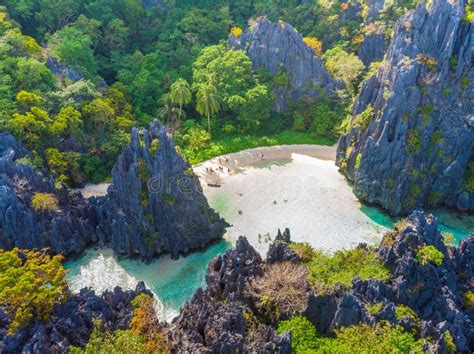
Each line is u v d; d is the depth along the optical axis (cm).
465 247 5078
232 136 9788
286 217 7094
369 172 7406
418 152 7162
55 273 4325
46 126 7288
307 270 4753
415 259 4591
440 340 3875
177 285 5703
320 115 9975
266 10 12588
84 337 4031
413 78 7019
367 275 4631
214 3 12750
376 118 7456
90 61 9725
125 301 4656
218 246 6450
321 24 11900
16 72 7831
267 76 10331
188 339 3966
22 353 3622
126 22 11512
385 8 11188
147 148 6134
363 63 11294
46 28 10512
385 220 7094
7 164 6228
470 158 7512
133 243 6169
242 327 4050
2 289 4009
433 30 7131
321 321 4231
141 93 9731
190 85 10381
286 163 8850
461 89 7025
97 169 7988
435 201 7388
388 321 3972
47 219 6116
